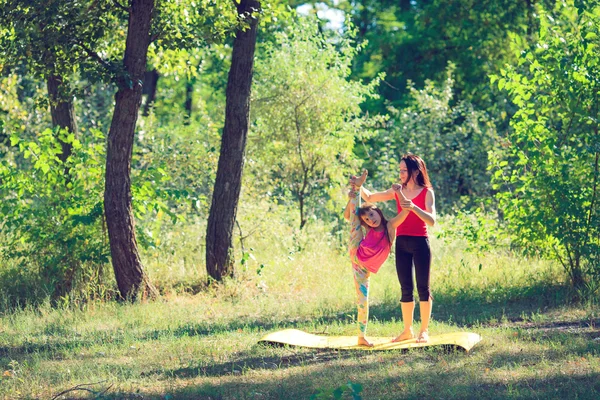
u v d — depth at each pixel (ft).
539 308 32.14
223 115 65.92
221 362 23.41
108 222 35.88
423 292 25.05
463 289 36.27
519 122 35.86
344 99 55.16
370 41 94.99
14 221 36.78
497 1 81.25
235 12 39.81
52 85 42.01
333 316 32.22
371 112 91.04
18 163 59.93
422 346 24.20
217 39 37.50
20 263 37.68
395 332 27.89
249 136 55.42
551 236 35.17
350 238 25.04
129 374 21.93
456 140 64.80
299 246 46.68
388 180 61.72
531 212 35.19
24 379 21.34
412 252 25.22
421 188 25.16
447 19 85.61
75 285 36.45
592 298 32.71
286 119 54.44
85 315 32.12
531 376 20.47
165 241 45.01
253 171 54.03
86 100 65.87
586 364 21.61
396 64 90.94
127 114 35.55
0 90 53.67
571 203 33.81
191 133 56.18
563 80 34.94
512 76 36.35
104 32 37.78
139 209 37.88
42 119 62.39
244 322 31.07
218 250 39.52
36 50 34.76
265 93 55.31
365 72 97.40
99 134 37.78
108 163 35.86
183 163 52.49
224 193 39.58
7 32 36.63
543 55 35.94
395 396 18.85
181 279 40.45
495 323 29.81
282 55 56.34
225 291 37.93
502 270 38.99
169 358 24.22
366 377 20.76
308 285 40.37
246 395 19.38
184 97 107.86
